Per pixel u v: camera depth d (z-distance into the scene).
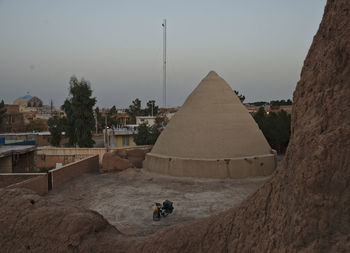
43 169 18.62
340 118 2.98
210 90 16.30
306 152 3.15
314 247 2.63
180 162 13.94
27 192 5.54
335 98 3.08
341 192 2.72
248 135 14.73
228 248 3.78
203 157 13.95
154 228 7.72
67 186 12.79
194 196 10.74
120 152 18.62
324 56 3.39
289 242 2.91
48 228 4.66
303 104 3.62
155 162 15.11
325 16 3.69
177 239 4.21
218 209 9.20
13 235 4.75
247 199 4.07
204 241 4.07
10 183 11.79
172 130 15.81
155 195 11.05
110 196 11.05
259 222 3.54
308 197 2.86
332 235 2.63
